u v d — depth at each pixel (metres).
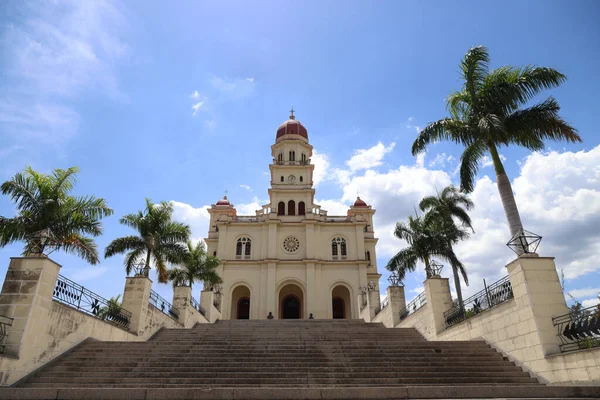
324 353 13.93
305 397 9.30
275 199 47.75
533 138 15.69
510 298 13.02
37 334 12.09
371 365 12.76
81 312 14.37
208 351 14.21
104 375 11.83
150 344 14.94
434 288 18.77
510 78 15.87
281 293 45.19
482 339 14.64
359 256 44.47
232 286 42.41
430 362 12.84
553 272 12.29
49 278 12.78
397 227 26.78
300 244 44.91
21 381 11.23
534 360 11.63
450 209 27.55
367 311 29.39
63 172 16.70
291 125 54.38
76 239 16.88
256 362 13.00
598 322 9.78
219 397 9.27
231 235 45.50
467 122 16.53
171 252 22.70
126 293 18.47
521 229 14.23
